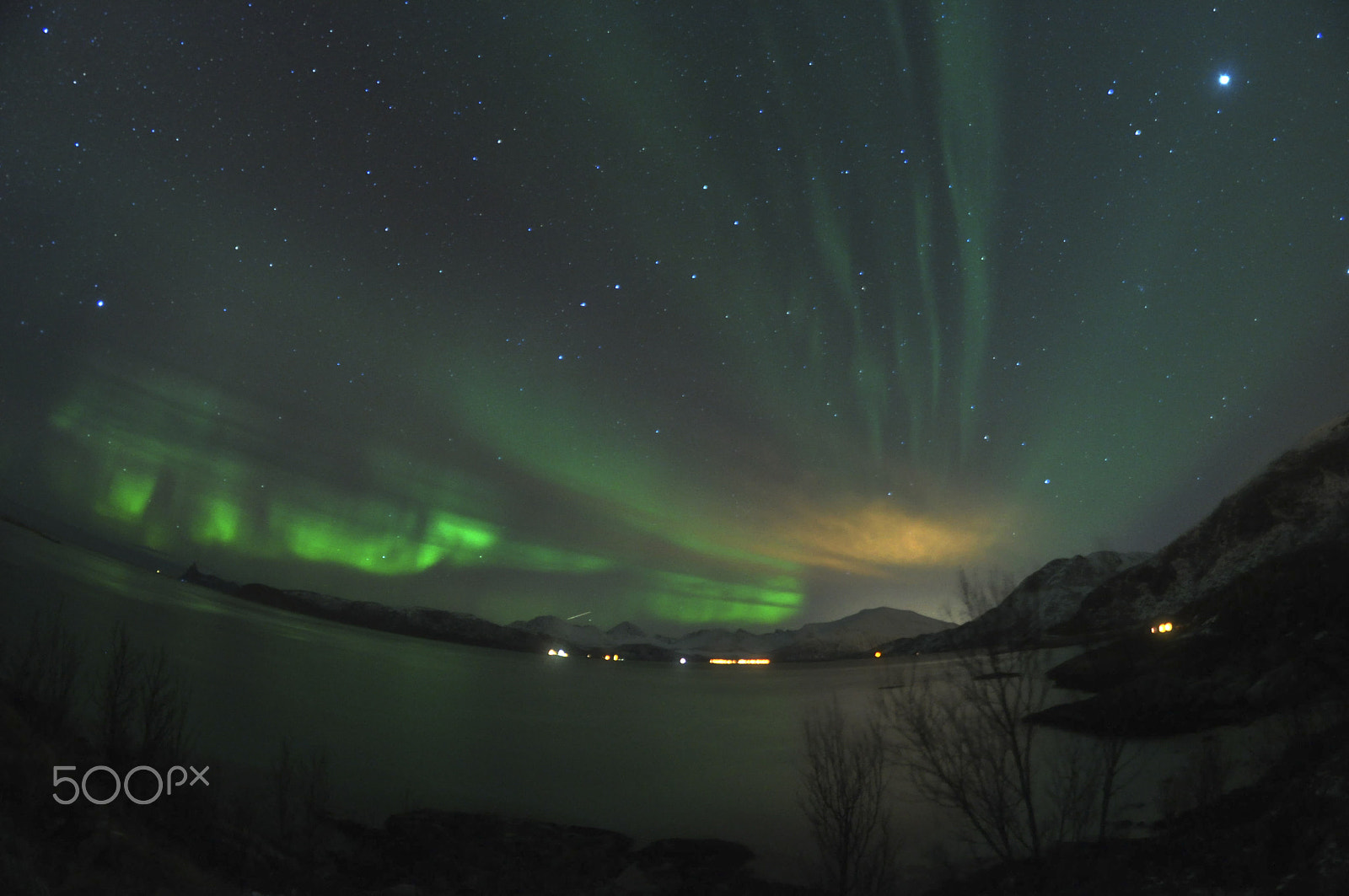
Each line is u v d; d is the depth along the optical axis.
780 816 21.69
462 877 15.78
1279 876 10.91
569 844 18.78
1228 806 14.18
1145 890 12.05
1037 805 17.05
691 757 29.75
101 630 31.91
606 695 58.03
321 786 19.14
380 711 34.59
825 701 45.38
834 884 15.30
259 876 11.51
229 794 16.69
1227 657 23.08
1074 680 28.22
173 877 9.49
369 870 15.01
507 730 35.03
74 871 8.29
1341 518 40.31
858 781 16.09
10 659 14.55
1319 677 18.75
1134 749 19.31
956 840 17.14
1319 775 13.04
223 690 29.05
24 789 9.48
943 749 15.95
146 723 14.34
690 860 18.20
